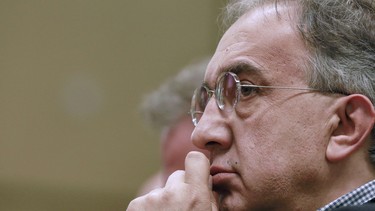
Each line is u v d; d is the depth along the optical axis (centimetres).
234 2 534
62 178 1295
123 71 1312
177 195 478
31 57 1308
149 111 855
